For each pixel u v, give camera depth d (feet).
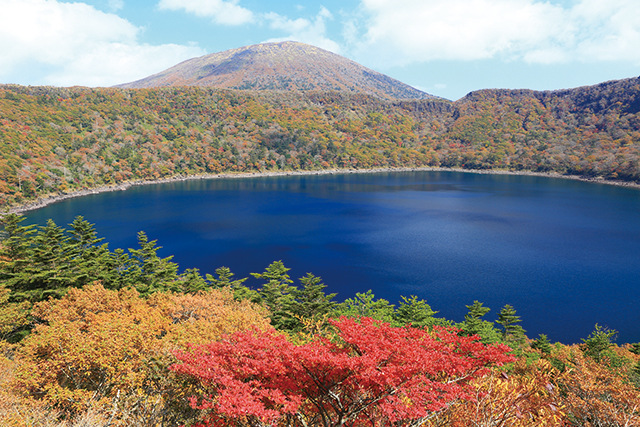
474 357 30.78
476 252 279.49
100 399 44.80
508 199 563.07
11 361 67.41
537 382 36.04
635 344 133.49
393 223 390.83
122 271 166.61
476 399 27.04
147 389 44.37
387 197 589.32
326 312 124.88
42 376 51.08
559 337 155.22
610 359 100.12
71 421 44.01
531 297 194.49
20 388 50.16
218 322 80.43
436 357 28.89
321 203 527.40
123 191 641.81
